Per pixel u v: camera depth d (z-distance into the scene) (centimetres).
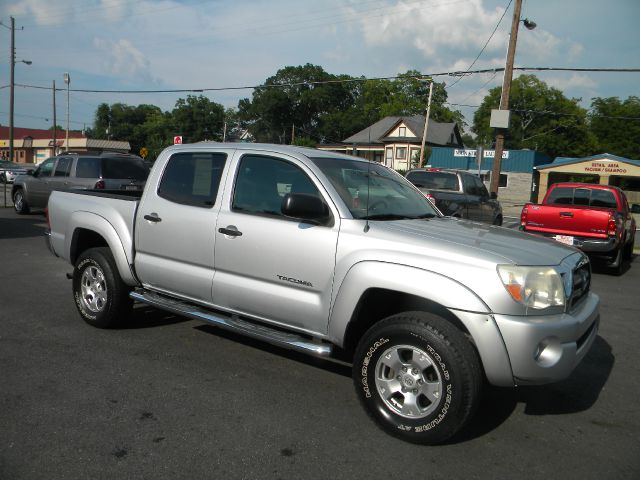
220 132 7750
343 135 6475
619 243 1011
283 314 415
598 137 6550
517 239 400
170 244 486
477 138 7400
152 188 510
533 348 329
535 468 329
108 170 1352
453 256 347
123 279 527
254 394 416
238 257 437
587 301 404
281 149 445
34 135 8806
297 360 490
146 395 406
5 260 909
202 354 496
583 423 394
